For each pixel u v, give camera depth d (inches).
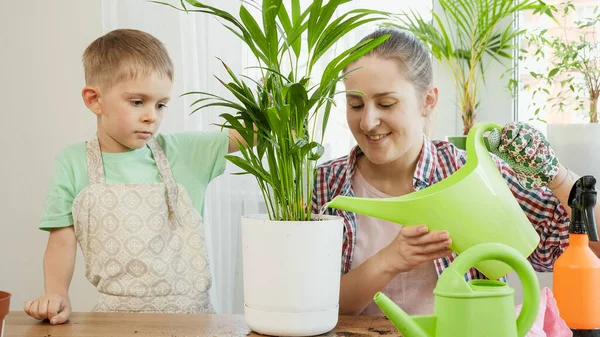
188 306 51.6
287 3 69.0
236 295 75.3
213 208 73.2
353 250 46.5
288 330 33.2
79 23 79.4
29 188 81.4
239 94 34.1
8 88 80.9
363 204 33.9
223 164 56.6
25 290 82.4
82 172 52.7
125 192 51.8
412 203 33.4
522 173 36.6
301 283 33.0
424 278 45.6
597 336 31.5
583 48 65.4
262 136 34.3
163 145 55.6
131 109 50.4
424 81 43.6
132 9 74.7
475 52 69.1
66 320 38.0
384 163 43.5
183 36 73.9
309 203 35.0
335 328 35.5
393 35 42.9
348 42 70.2
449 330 25.8
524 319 27.0
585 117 67.6
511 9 66.1
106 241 51.1
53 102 80.4
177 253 52.5
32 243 81.8
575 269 31.7
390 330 35.1
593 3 68.6
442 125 73.5
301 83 32.8
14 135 81.2
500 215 33.2
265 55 34.1
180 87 74.2
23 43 80.3
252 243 33.8
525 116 72.3
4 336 34.9
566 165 61.7
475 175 33.2
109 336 34.4
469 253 26.4
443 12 72.8
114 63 49.7
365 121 41.4
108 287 51.3
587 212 32.1
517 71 72.0
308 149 33.6
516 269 27.0
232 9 73.5
